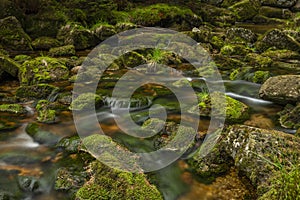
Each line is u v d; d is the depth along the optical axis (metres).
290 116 4.19
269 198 2.65
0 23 8.08
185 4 12.38
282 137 3.20
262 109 4.68
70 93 5.14
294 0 15.45
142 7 11.52
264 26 12.54
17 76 6.04
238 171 3.21
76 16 9.31
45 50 8.12
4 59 5.96
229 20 13.13
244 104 4.63
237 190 3.03
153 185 3.04
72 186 3.07
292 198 2.40
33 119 4.45
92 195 2.87
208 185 3.11
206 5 13.82
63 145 3.72
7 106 4.68
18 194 3.06
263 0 15.58
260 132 3.26
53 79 5.86
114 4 10.80
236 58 7.46
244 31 8.87
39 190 3.10
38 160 3.49
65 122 4.30
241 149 3.23
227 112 4.30
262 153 3.09
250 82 5.88
